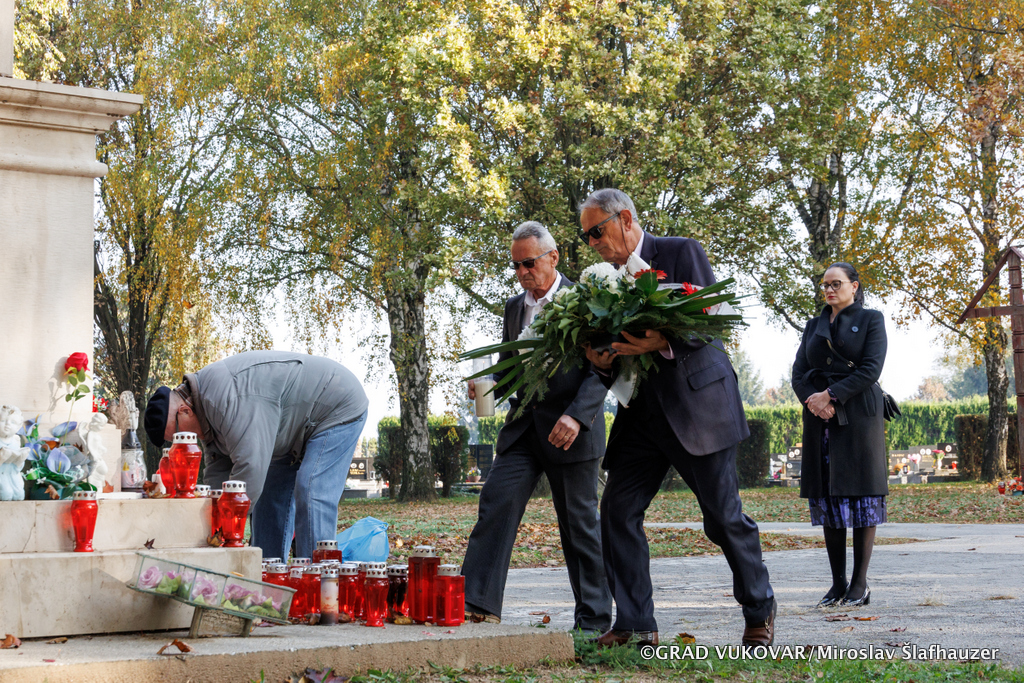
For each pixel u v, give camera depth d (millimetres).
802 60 17781
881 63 20625
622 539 3770
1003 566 7023
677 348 3498
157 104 20453
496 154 18203
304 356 4855
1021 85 19547
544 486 21516
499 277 19828
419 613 3506
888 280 20766
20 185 4312
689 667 3324
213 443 4434
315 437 4879
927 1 20109
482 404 4359
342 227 20234
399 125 19156
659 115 18000
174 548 3402
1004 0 19594
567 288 3842
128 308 23953
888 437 32031
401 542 10062
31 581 3047
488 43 17547
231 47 20578
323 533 4793
